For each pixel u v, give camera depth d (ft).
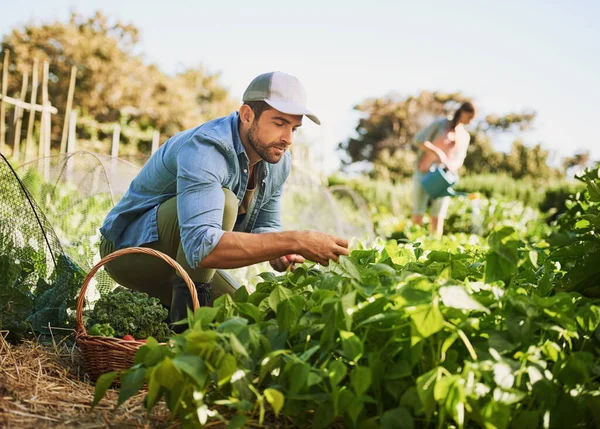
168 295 11.00
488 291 7.54
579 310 7.50
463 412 6.49
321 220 20.47
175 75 78.69
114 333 9.19
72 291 10.78
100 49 65.82
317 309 7.43
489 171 100.99
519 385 6.66
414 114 110.42
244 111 9.68
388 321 6.99
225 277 10.98
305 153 38.60
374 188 51.98
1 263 10.11
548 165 101.40
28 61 60.85
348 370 7.17
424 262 9.24
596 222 9.04
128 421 7.45
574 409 6.85
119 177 14.44
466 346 7.04
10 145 26.99
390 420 6.56
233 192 9.99
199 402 6.57
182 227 9.16
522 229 31.37
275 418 7.48
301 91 9.63
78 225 13.69
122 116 61.00
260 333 7.29
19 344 9.73
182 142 9.89
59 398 7.96
